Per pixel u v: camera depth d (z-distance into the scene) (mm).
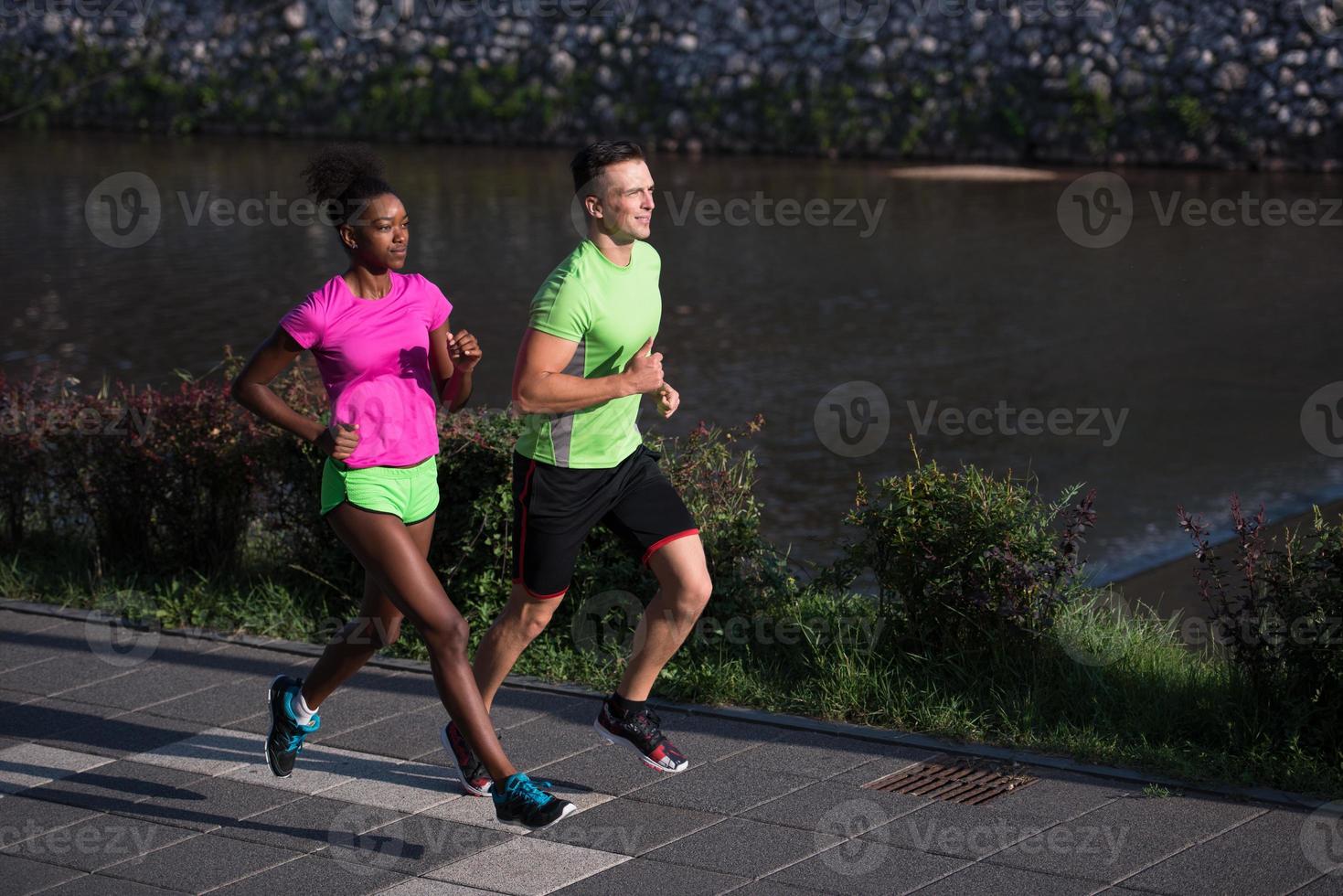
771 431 10438
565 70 28094
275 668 5730
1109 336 13164
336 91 29609
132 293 15211
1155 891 3816
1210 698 4953
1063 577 5348
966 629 5316
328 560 6301
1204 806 4328
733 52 27000
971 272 16125
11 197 21609
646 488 4430
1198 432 10281
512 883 3965
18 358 12516
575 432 4273
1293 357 12312
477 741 4090
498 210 20250
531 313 4281
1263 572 4820
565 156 26516
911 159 25766
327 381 4258
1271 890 3812
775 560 5965
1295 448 9867
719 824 4297
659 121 27516
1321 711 4637
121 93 30844
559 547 4363
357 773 4723
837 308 14422
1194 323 13602
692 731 5016
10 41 31516
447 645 4121
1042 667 5199
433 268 16266
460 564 5965
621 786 4570
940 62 25625
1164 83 24047
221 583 6500
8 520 7070
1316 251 16828
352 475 4164
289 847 4219
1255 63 23422
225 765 4801
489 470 5848
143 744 4984
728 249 17750
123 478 6695
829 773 4652
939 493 5395
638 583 5723
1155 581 7434
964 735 4871
